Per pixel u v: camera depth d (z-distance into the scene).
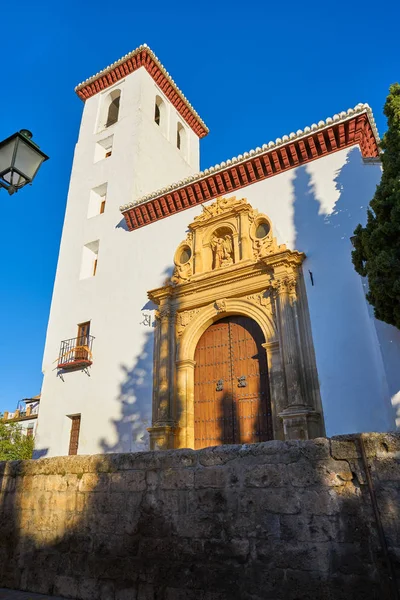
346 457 4.39
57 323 18.47
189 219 16.95
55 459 6.32
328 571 4.10
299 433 11.07
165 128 25.27
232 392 13.69
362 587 3.93
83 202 21.30
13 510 6.37
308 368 12.15
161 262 16.77
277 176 15.34
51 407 16.84
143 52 24.14
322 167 14.48
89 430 15.36
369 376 11.23
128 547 5.21
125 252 18.09
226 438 13.20
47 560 5.75
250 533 4.58
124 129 22.48
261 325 13.42
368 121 14.16
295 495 4.49
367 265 9.81
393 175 9.71
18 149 6.00
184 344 14.75
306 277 13.30
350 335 11.93
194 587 4.65
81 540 5.59
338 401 11.40
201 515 4.91
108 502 5.59
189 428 13.64
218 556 4.66
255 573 4.41
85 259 19.66
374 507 4.08
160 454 5.44
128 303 16.80
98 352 16.59
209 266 15.46
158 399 14.02
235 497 4.79
